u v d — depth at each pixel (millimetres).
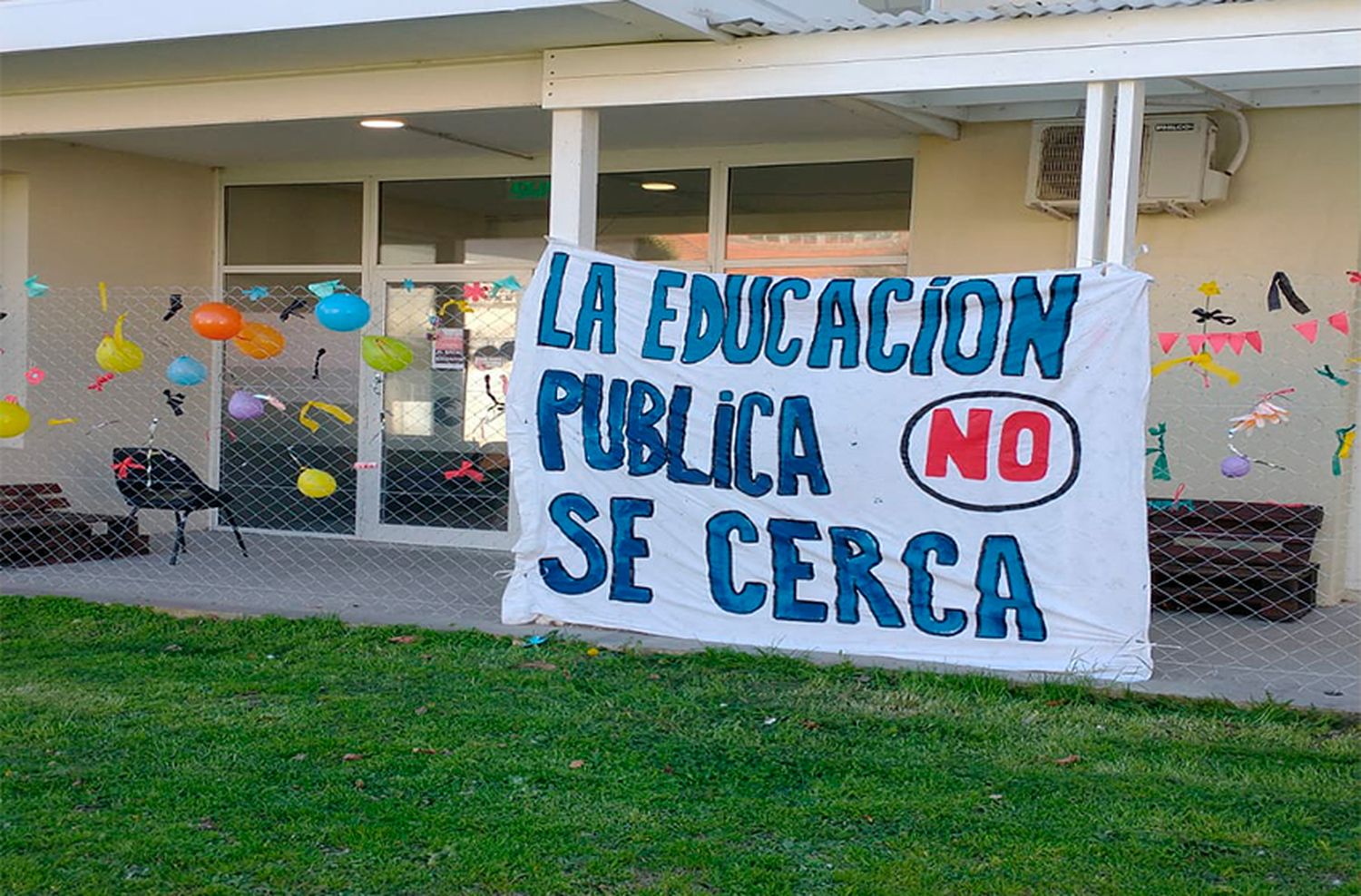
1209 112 8211
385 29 6980
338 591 8438
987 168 8797
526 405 7109
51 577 8852
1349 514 8367
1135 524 6141
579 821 4605
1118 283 6148
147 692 6094
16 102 8781
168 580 8766
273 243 11164
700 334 6809
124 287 10641
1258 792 4902
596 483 7016
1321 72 7348
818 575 6637
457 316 10531
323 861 4273
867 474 6535
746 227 9703
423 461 10625
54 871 4156
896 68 6699
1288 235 8156
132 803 4707
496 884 4109
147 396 10797
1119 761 5223
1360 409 8109
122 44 7402
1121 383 6148
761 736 5500
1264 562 7797
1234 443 8305
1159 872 4215
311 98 8016
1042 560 6273
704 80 7043
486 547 10391
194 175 11188
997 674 6258
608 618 7047
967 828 4559
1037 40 6445
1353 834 4527
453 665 6562
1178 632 7418
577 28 6859
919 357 6438
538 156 10219
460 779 4996
